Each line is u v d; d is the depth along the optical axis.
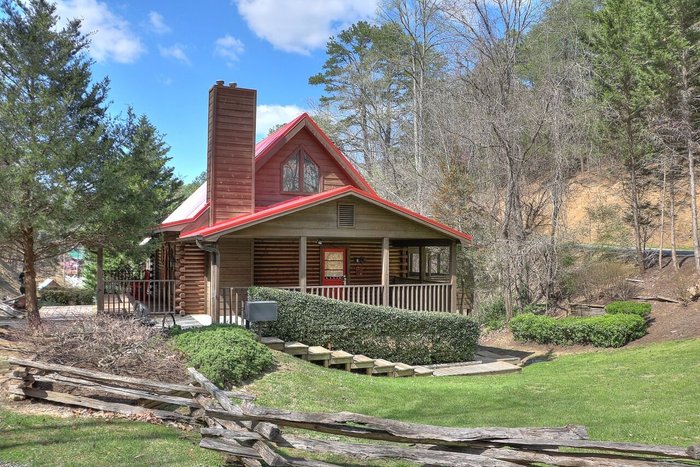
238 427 5.57
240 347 9.38
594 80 24.09
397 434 4.80
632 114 22.80
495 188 23.36
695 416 8.11
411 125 36.41
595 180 30.52
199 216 15.80
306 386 9.23
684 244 24.86
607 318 16.55
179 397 7.05
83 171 9.92
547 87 20.81
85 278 26.92
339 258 18.55
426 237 15.45
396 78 39.22
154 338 9.70
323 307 12.18
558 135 20.84
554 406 9.18
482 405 9.27
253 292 12.57
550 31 24.16
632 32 22.97
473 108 23.11
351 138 39.31
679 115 21.52
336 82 41.62
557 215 21.22
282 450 6.21
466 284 22.72
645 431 7.38
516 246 20.52
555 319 18.06
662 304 18.27
